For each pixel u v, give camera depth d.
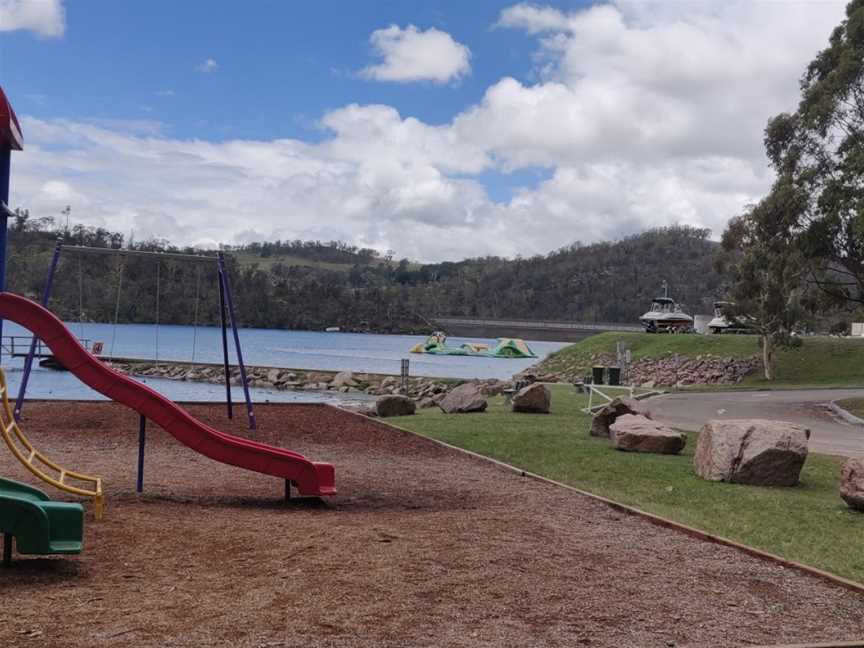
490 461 13.53
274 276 176.25
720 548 7.82
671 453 14.51
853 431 21.30
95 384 8.95
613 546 7.71
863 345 50.34
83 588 5.69
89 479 8.48
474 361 90.19
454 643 4.87
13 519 6.02
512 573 6.52
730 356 51.44
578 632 5.21
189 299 83.50
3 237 9.52
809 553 7.79
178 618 5.07
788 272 38.94
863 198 32.66
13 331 84.81
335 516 8.80
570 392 31.50
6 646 4.47
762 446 11.70
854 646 5.15
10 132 9.14
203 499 9.64
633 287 186.12
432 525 8.36
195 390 43.38
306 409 22.17
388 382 45.97
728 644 5.14
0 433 7.98
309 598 5.60
